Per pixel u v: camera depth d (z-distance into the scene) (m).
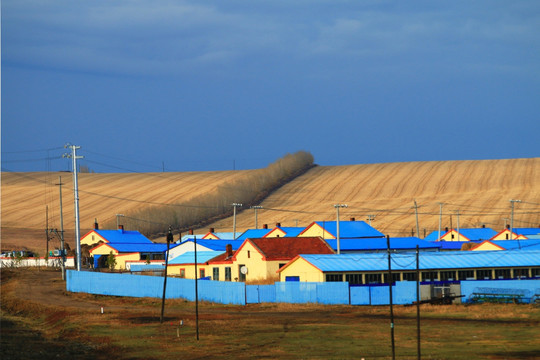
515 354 81.25
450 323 111.88
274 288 147.50
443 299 141.88
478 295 144.88
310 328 107.62
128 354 89.19
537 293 146.38
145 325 116.75
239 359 82.62
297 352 86.50
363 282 149.75
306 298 144.50
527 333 98.75
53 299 164.88
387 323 112.81
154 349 92.44
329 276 147.75
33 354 90.50
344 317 122.50
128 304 155.75
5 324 128.75
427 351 84.62
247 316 127.19
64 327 119.44
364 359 79.88
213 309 141.38
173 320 122.94
